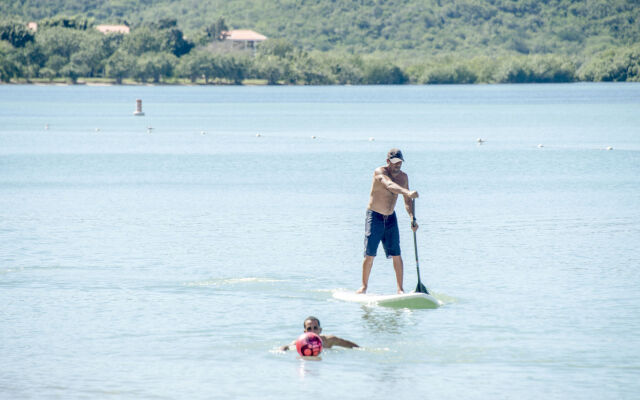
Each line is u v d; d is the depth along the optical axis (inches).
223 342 1389.0
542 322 1491.1
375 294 1669.5
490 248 2202.3
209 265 1990.7
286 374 1237.1
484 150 5723.4
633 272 1888.5
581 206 2994.6
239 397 1145.4
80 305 1620.3
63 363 1284.4
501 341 1385.3
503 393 1155.3
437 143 6432.1
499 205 3034.0
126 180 3907.5
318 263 2022.6
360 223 2635.3
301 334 1419.8
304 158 5137.8
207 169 4451.3
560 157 5132.9
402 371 1248.8
